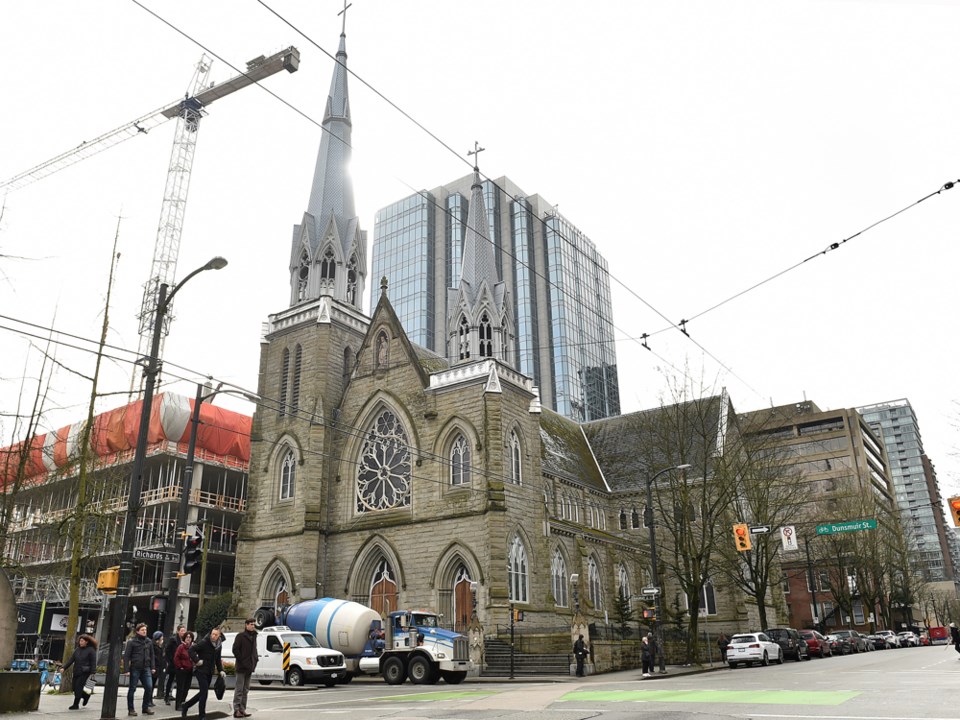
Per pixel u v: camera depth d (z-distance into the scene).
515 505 46.72
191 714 20.20
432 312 147.75
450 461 47.31
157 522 64.62
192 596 65.12
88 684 26.12
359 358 53.03
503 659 40.03
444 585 44.78
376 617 39.06
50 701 25.16
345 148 61.38
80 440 36.88
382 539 47.62
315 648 33.69
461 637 33.78
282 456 53.12
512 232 148.12
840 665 37.22
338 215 58.78
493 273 52.94
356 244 58.94
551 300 141.25
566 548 52.00
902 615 105.38
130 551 19.84
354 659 38.00
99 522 36.81
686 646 49.75
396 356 51.38
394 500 48.62
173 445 67.50
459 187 155.75
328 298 54.25
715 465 51.59
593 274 156.88
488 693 25.59
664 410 49.84
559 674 38.19
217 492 73.62
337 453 51.78
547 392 136.00
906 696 18.20
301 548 48.50
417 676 33.38
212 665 19.36
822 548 81.94
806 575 96.38
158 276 96.50
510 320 52.16
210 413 70.75
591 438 71.38
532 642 40.94
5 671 20.11
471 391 47.47
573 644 39.03
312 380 52.44
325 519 50.16
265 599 49.66
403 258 153.75
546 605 46.38
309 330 54.22
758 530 46.53
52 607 61.28
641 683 28.48
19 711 19.89
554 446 62.06
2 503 37.88
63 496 53.66
